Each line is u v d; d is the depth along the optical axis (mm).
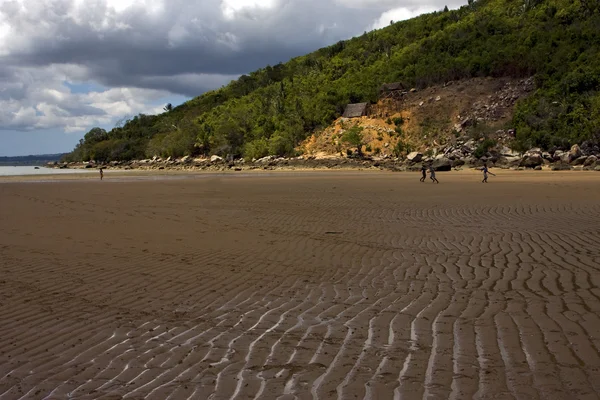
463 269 8766
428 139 84188
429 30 129375
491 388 4145
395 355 4957
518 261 9250
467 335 5469
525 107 80250
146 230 14328
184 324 6129
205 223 15758
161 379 4527
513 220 14883
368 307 6703
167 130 141250
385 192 27984
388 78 105625
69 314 6574
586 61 83312
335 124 96125
